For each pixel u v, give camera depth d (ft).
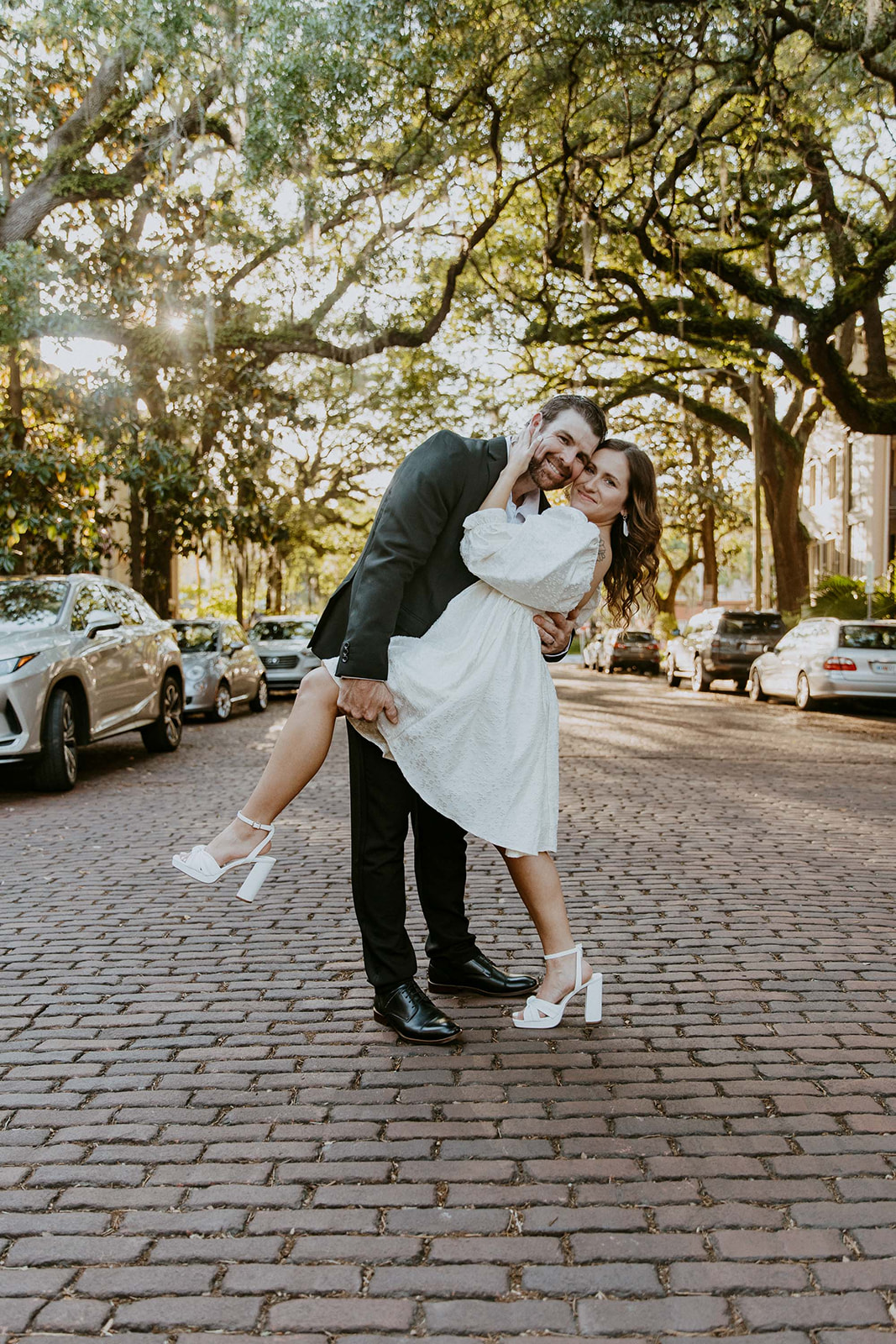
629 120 46.32
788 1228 7.45
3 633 29.09
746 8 40.24
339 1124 9.05
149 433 55.11
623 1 41.01
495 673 9.70
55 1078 10.13
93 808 26.63
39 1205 7.77
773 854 20.75
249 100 42.55
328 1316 6.48
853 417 61.00
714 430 110.93
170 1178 8.16
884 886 18.15
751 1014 11.83
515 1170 8.25
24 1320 6.44
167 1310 6.56
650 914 16.16
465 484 9.89
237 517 58.49
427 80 44.93
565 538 9.57
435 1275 6.89
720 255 61.93
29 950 14.47
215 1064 10.42
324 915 16.37
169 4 39.60
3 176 50.67
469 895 17.46
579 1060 10.44
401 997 10.91
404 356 83.76
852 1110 9.37
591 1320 6.47
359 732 10.19
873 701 58.75
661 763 35.76
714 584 131.34
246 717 59.26
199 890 18.11
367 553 9.76
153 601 65.16
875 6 37.04
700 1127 8.99
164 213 54.08
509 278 71.92
